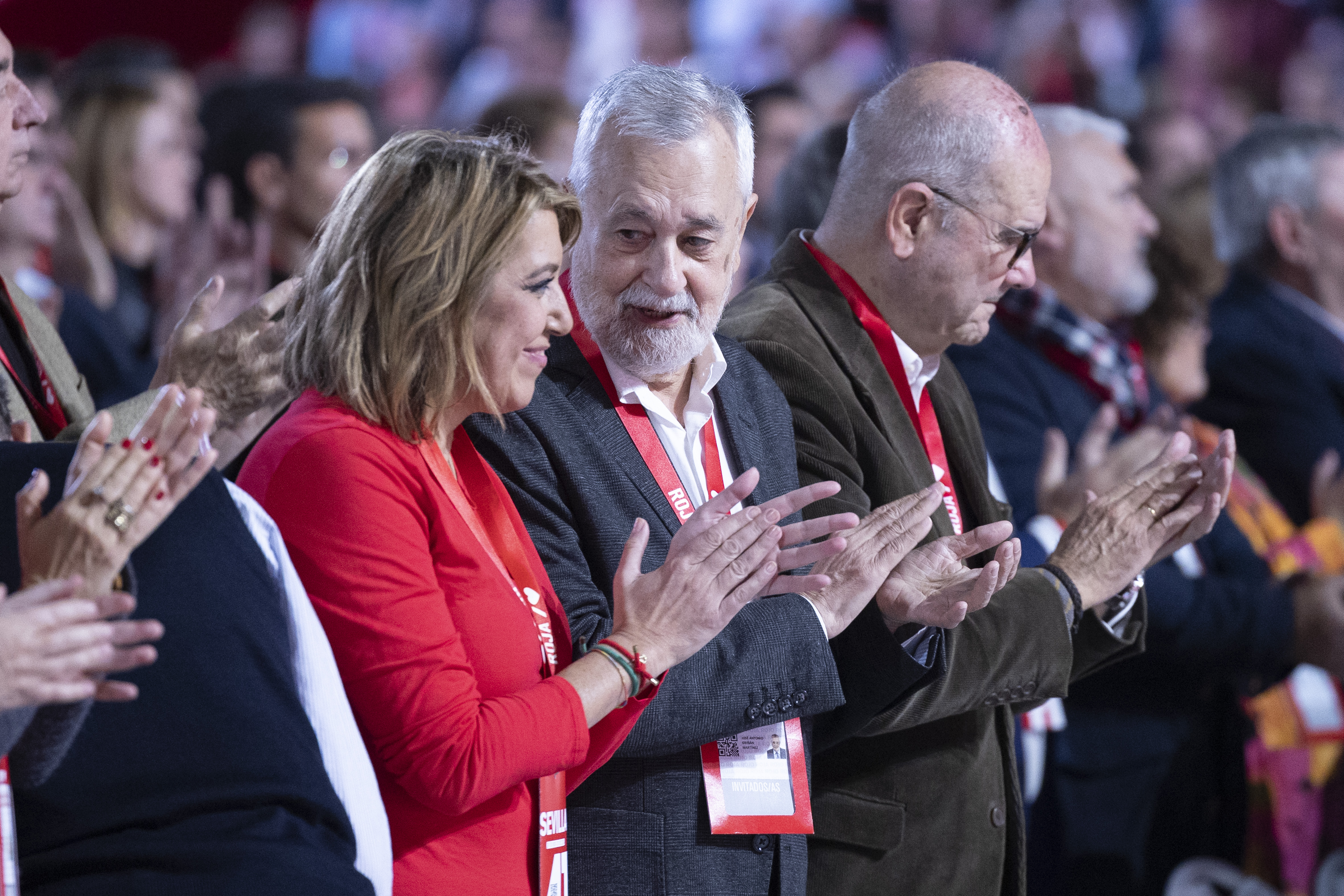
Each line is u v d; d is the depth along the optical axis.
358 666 5.70
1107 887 10.62
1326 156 13.90
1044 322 11.40
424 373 5.94
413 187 5.98
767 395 7.82
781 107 18.05
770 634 6.91
